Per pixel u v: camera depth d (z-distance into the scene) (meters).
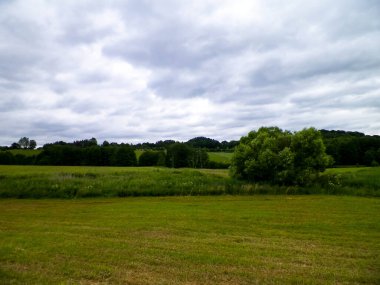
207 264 9.10
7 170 48.50
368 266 9.01
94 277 8.09
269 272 8.49
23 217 17.36
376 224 14.91
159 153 89.81
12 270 8.52
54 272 8.41
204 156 88.88
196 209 19.67
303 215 17.33
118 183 30.97
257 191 29.09
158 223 15.09
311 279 8.00
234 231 13.47
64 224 15.13
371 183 30.45
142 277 8.10
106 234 12.86
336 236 12.63
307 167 31.45
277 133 35.50
